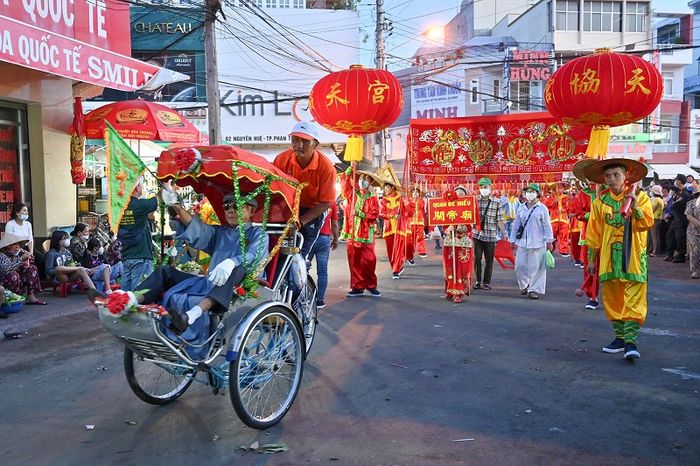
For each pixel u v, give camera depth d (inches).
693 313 319.3
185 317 156.6
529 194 367.6
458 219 350.3
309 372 220.7
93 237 413.1
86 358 246.2
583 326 290.0
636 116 325.1
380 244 764.6
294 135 228.8
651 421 171.3
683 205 527.5
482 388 200.8
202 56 976.3
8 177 410.6
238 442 161.6
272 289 195.0
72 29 414.6
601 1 1328.7
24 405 191.8
